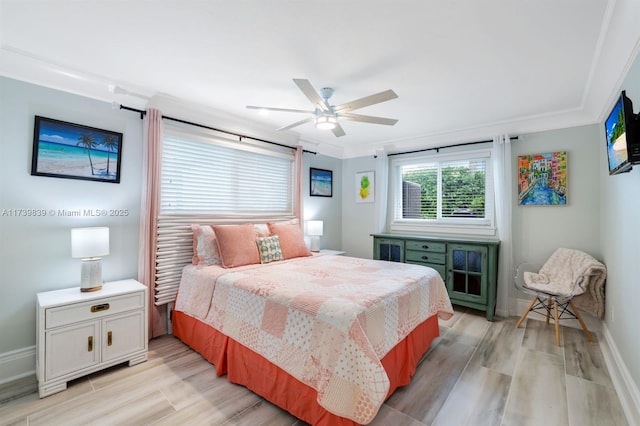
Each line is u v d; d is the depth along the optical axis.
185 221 3.03
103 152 2.56
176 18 1.69
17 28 1.78
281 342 1.80
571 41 1.89
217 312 2.32
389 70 2.30
